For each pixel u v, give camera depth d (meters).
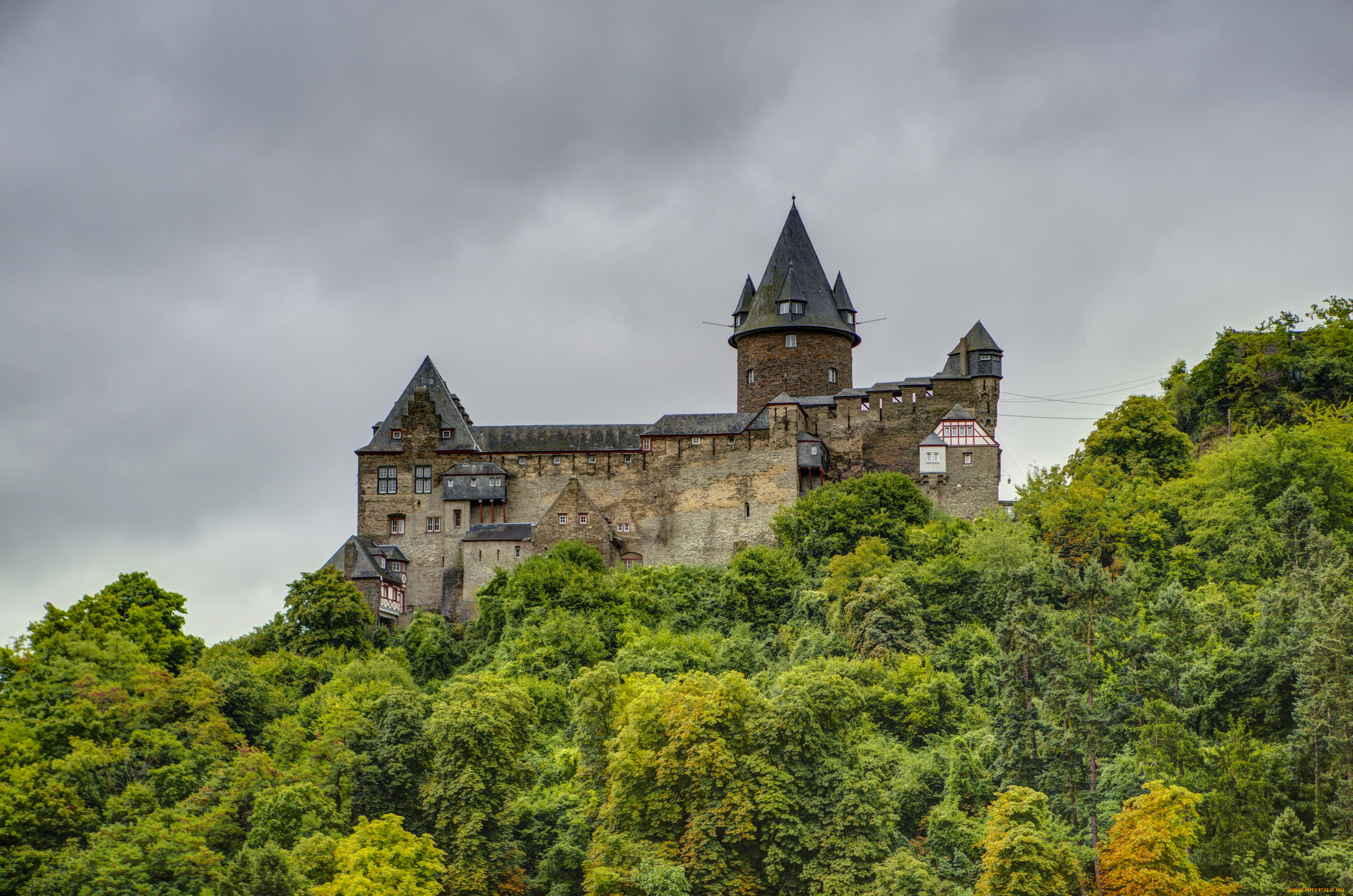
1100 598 101.94
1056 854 82.19
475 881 88.69
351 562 142.50
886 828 88.81
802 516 140.75
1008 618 103.44
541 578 132.75
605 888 86.81
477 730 93.69
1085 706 90.75
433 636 132.88
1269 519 132.25
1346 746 90.31
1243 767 90.75
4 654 102.62
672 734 92.81
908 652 114.19
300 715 107.56
